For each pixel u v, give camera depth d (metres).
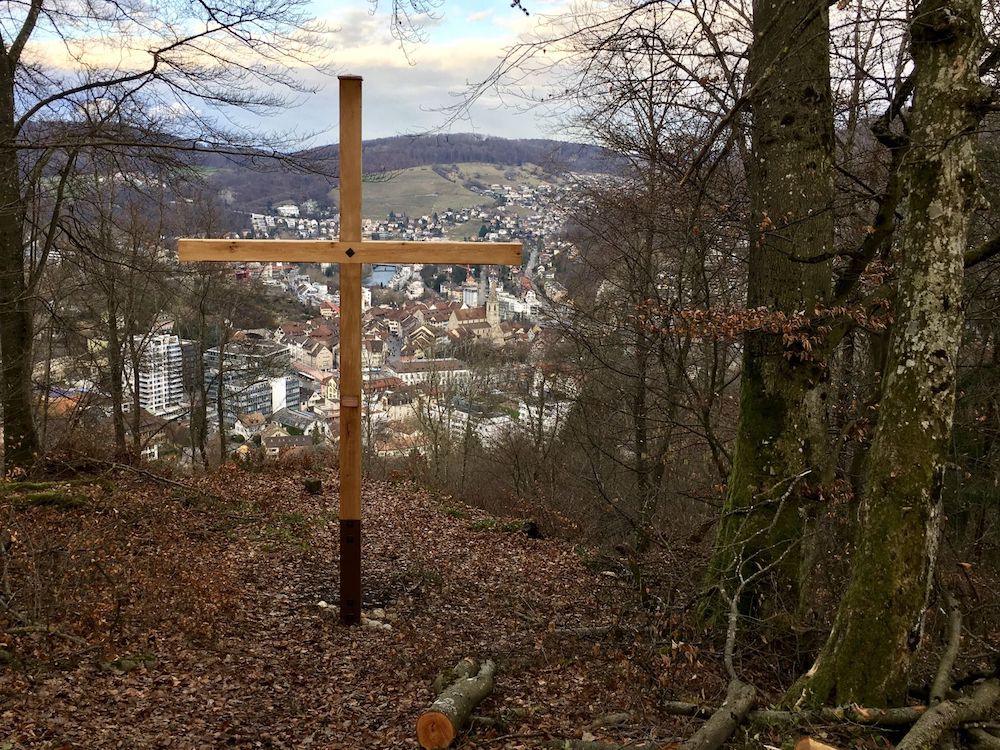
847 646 4.45
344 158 6.96
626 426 13.35
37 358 14.20
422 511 12.55
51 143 8.03
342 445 7.21
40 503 8.62
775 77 6.28
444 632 7.03
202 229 15.64
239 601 7.33
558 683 5.64
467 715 4.84
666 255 10.59
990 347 11.00
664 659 5.05
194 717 4.94
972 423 10.72
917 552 4.32
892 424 4.40
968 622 6.58
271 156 8.54
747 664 5.84
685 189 8.23
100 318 13.92
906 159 4.36
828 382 6.63
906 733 4.12
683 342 10.05
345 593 7.25
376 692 5.68
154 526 8.86
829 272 6.55
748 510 6.04
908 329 4.36
